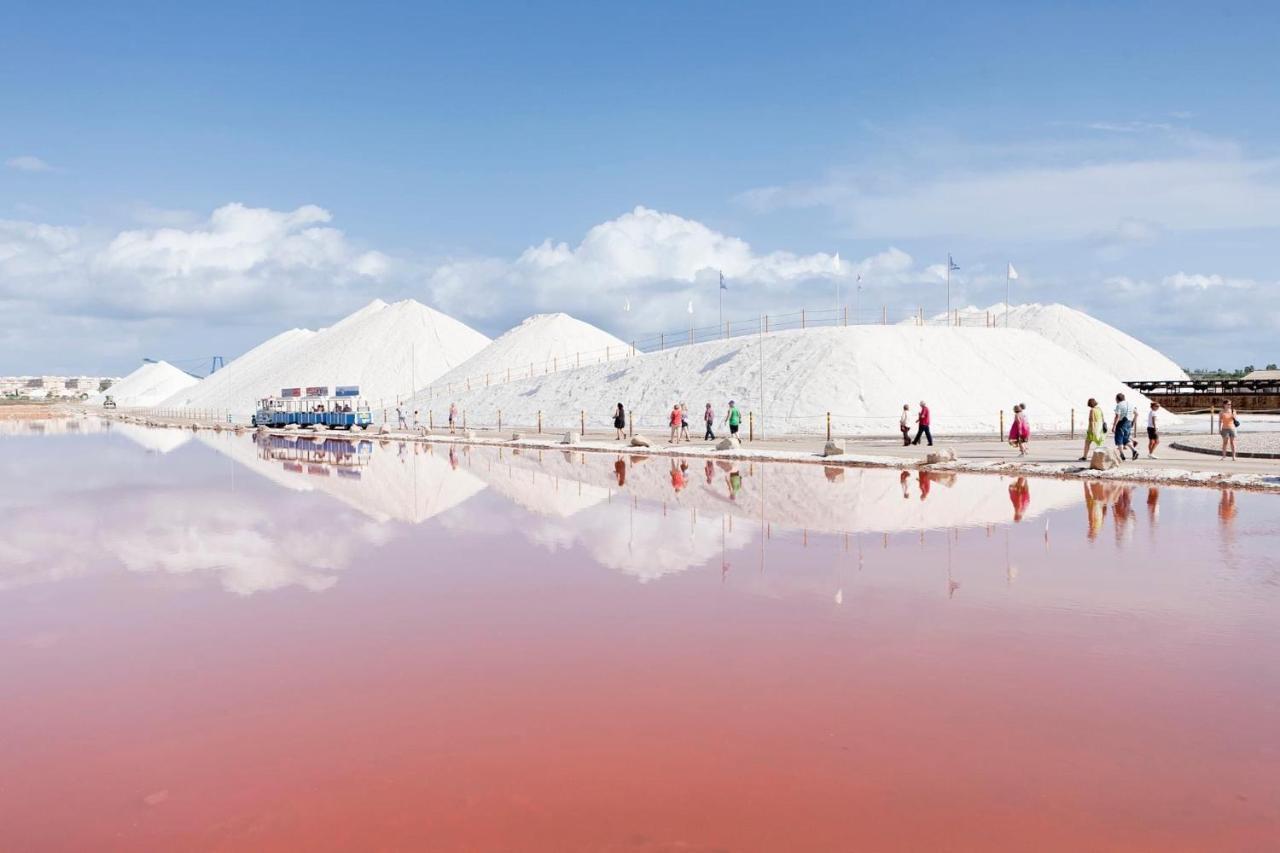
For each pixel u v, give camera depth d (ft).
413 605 28.86
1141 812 14.28
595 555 37.32
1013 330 184.24
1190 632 24.34
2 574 34.81
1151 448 79.20
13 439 160.76
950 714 18.43
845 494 57.26
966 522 44.57
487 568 34.91
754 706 19.06
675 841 13.52
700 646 23.66
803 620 26.14
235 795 15.29
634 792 15.17
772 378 161.58
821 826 13.92
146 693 20.56
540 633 25.21
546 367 263.29
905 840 13.48
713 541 40.14
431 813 14.55
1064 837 13.53
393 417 239.09
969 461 76.89
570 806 14.70
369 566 35.73
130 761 16.76
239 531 45.44
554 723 18.30
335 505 56.13
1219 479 60.03
